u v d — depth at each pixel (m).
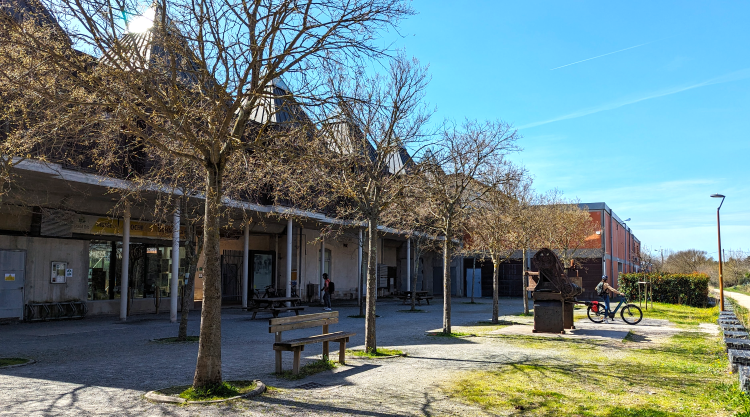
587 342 13.19
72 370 8.84
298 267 30.19
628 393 7.45
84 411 6.02
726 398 7.09
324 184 10.90
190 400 6.45
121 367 9.15
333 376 8.39
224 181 9.68
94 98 7.27
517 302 35.38
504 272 43.75
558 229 28.69
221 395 6.72
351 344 12.51
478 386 7.71
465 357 10.49
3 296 16.72
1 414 5.86
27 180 14.62
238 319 19.23
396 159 14.75
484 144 14.64
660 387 7.86
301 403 6.51
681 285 34.84
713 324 19.22
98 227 19.59
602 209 38.78
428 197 12.20
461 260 44.75
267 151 7.70
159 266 21.97
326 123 7.89
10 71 6.98
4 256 16.78
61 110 7.01
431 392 7.29
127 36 7.04
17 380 7.90
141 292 21.17
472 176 14.65
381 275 38.78
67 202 17.89
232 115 6.91
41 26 6.97
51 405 6.30
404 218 17.56
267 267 29.42
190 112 6.81
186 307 12.95
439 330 16.00
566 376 8.59
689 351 11.81
